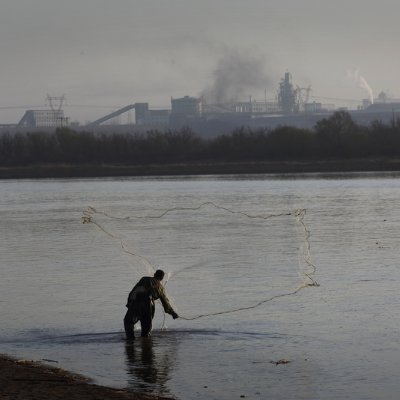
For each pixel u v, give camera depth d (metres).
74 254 77.25
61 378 34.00
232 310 48.00
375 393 32.22
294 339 40.84
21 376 34.19
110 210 140.00
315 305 48.94
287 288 55.19
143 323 41.72
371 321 44.34
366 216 116.38
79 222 117.62
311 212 125.69
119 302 51.03
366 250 75.56
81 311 48.41
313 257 71.31
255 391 32.69
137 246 83.38
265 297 52.06
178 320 45.56
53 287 57.16
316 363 36.41
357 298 50.78
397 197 155.00
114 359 37.53
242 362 36.78
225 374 34.97
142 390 32.94
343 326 43.31
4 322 45.56
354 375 34.50
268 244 82.88
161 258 73.00
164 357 37.78
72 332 43.00
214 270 64.38
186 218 121.56
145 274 62.88
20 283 59.19
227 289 55.34
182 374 35.09
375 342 39.88
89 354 38.47
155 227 107.06
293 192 177.75
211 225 108.44
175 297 52.66
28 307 49.81
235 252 76.44
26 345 40.28
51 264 69.94
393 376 34.31
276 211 129.25
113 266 67.94
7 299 52.56
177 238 91.38
